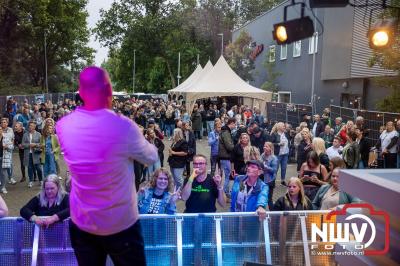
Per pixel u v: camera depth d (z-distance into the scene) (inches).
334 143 435.5
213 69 953.5
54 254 178.5
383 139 494.0
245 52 1453.0
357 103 815.1
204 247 183.6
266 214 184.5
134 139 77.8
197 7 2140.7
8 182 506.0
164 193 210.5
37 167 478.6
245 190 221.3
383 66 594.6
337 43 881.5
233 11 2145.7
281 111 871.1
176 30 2158.0
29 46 1667.1
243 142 383.6
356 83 829.2
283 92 1211.2
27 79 1828.2
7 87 1444.4
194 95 908.0
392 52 554.6
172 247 181.5
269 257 183.0
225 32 2098.9
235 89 910.4
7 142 456.1
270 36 1309.1
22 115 762.2
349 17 831.1
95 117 77.1
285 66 1201.4
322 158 340.2
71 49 1817.2
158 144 464.1
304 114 775.7
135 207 81.4
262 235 184.4
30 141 478.0
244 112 875.4
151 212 205.2
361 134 484.4
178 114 984.9
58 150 475.8
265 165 332.5
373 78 689.6
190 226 183.5
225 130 438.6
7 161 455.8
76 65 1953.7
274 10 1261.1
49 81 1984.5
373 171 68.3
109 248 81.2
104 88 78.7
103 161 75.3
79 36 1804.9
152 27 2174.0
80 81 78.7
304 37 223.3
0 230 178.5
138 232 82.3
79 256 82.7
